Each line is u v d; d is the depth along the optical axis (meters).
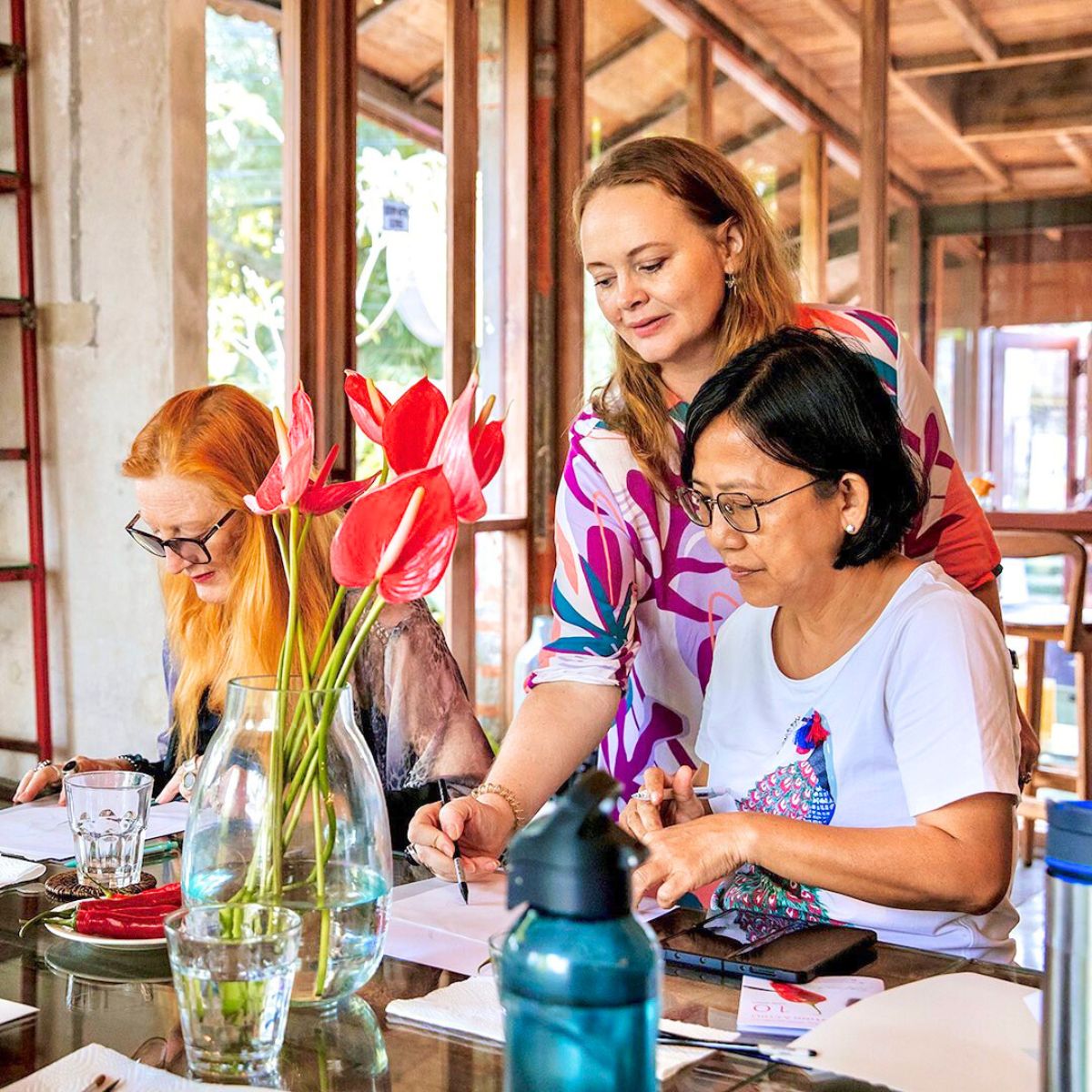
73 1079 0.96
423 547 1.06
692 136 3.88
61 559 3.35
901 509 1.43
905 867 1.32
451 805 1.52
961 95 3.69
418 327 3.66
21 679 3.41
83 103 3.22
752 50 3.80
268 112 3.33
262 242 3.33
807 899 1.45
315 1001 1.12
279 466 1.12
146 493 1.76
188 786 1.83
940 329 3.79
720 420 1.42
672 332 1.75
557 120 4.04
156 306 3.16
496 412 4.02
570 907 0.73
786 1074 1.00
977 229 3.73
